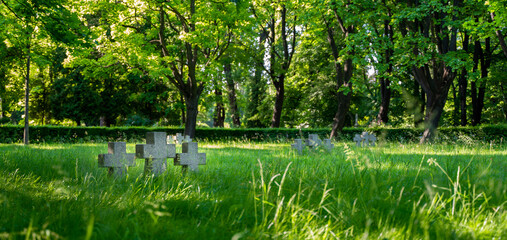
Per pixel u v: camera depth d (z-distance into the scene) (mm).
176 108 35281
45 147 16516
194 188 5383
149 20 24531
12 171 6883
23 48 13750
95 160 9125
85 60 23734
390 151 12719
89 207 3734
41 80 38375
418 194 4547
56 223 3215
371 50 19688
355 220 3383
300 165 7930
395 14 19375
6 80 34812
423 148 14883
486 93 36531
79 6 22609
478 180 4926
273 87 42875
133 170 7402
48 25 9492
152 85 33812
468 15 19938
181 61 25297
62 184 5297
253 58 31000
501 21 16344
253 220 3527
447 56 19188
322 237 2965
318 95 37625
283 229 3115
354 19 20016
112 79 35562
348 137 25578
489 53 29172
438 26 21062
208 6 23219
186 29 24141
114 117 36812
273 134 28953
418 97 31562
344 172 6031
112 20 24203
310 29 26422
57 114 35344
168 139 23359
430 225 3311
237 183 5527
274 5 29781
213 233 2996
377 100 38188
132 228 3068
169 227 3107
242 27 24234
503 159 9039
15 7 9398
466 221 3316
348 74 25203
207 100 37625
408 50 19484
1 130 24734
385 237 2932
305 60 38000
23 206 4000
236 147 18047
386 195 4320
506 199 4082
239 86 47031
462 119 30859
